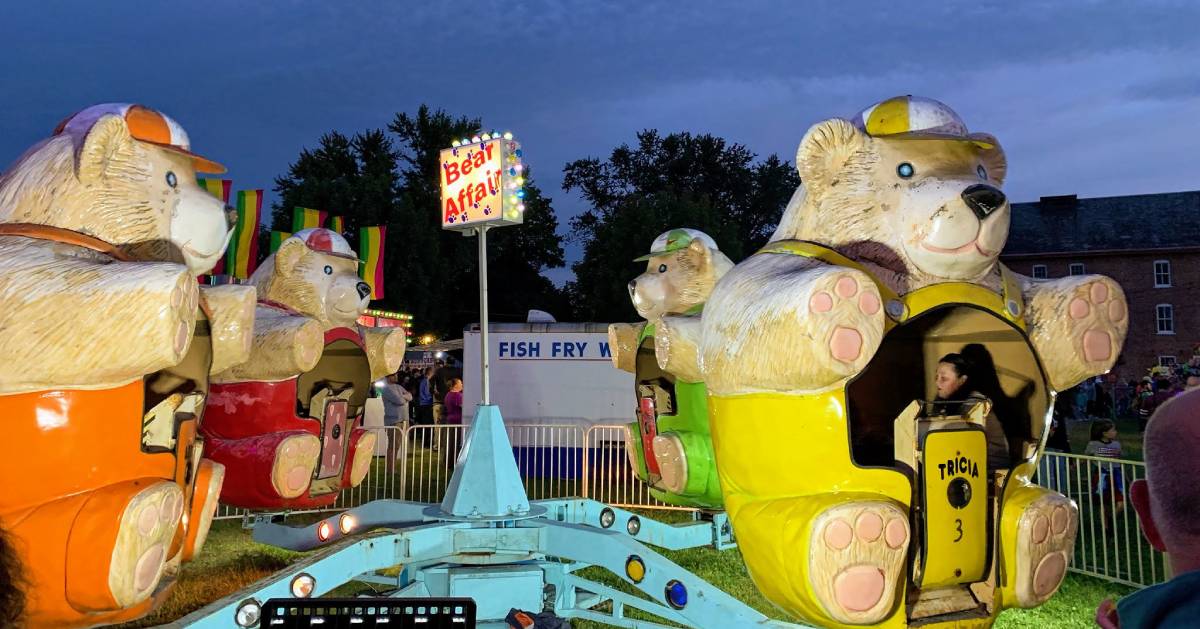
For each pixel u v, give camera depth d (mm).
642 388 6312
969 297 3346
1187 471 1219
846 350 3025
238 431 5980
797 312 3070
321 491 6500
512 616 4715
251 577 6977
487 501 5199
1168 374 20391
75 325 2965
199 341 4039
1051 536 3324
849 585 2988
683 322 5324
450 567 5117
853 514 2992
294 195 33031
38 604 3033
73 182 3486
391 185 34812
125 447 3221
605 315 30781
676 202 32531
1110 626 1475
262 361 5918
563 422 13508
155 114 3865
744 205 46125
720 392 3523
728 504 3635
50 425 3037
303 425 6168
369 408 14172
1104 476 9234
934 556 3195
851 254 3449
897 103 3611
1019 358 3504
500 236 37906
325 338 6520
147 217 3658
